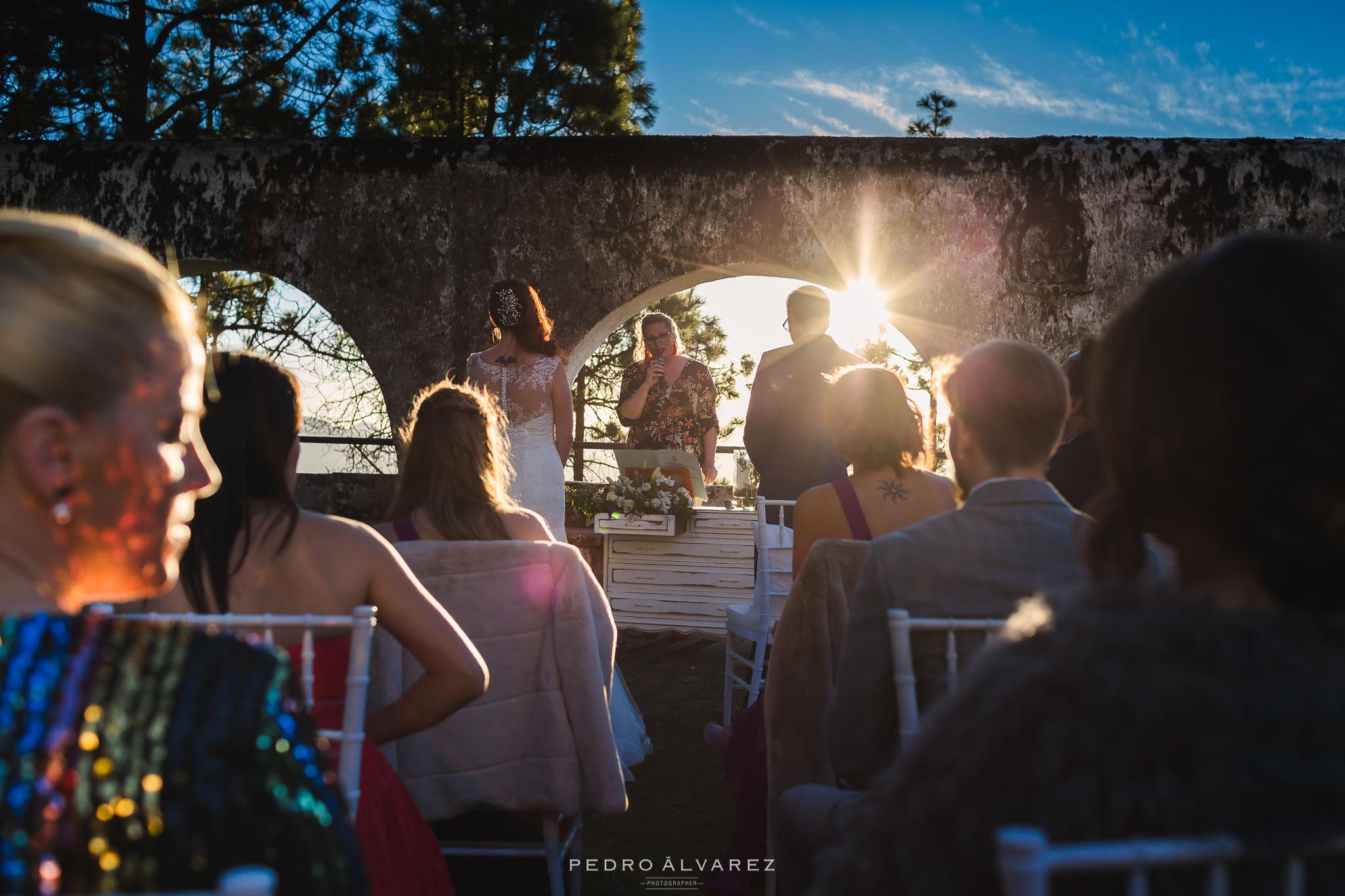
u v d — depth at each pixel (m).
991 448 1.78
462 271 6.32
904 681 1.58
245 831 0.60
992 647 0.81
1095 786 0.67
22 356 0.63
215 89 10.93
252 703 0.64
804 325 4.73
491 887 2.68
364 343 6.39
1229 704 0.65
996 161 5.91
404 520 2.48
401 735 1.78
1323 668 0.68
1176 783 0.66
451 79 12.92
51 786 0.57
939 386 1.88
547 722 2.31
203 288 10.26
